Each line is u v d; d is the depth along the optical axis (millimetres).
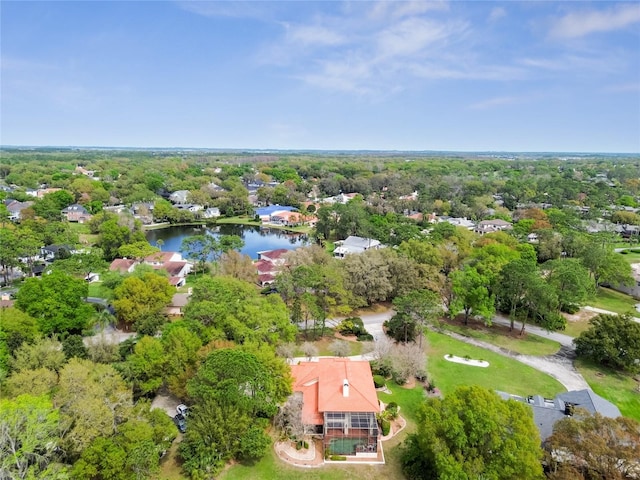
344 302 65688
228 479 35469
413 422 43656
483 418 32531
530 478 31766
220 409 35938
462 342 63344
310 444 39875
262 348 43844
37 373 37625
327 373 44875
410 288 72500
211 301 54219
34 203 144375
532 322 71750
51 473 30109
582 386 51406
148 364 44594
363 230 126250
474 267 75250
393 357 51219
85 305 60094
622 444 32000
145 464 32469
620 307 77438
